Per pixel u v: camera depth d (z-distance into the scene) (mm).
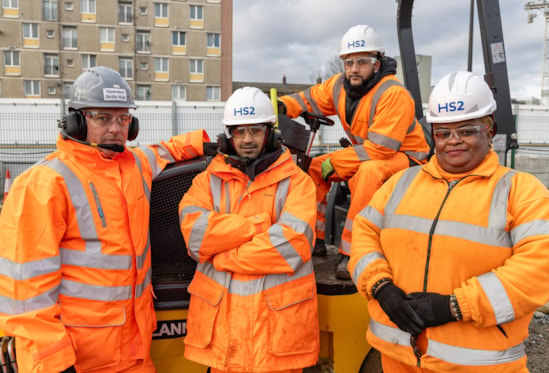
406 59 3965
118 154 1947
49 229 1680
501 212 1568
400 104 2633
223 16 41781
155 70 41281
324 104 3162
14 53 39188
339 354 2375
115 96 1854
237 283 1951
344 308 2355
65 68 40000
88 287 1786
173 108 15062
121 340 1856
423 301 1578
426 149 2947
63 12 39500
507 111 3746
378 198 1929
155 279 2299
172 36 41219
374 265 1765
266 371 1877
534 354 3602
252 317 1904
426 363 1618
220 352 1911
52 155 1859
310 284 2027
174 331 2234
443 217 1649
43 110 15023
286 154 2111
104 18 40031
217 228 1935
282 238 1901
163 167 2262
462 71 1712
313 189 2084
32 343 1596
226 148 2064
